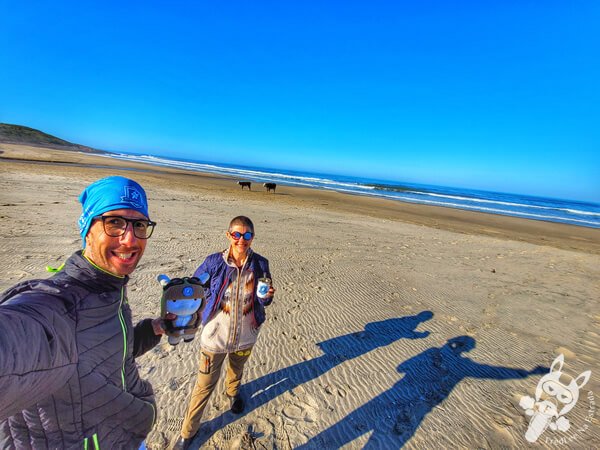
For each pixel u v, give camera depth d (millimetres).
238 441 2596
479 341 4531
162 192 18656
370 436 2746
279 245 8891
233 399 2879
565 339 4789
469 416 3057
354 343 4195
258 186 36594
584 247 16016
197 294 1489
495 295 6504
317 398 3150
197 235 8805
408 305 5594
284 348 3947
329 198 29203
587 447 2770
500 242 13555
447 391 3404
